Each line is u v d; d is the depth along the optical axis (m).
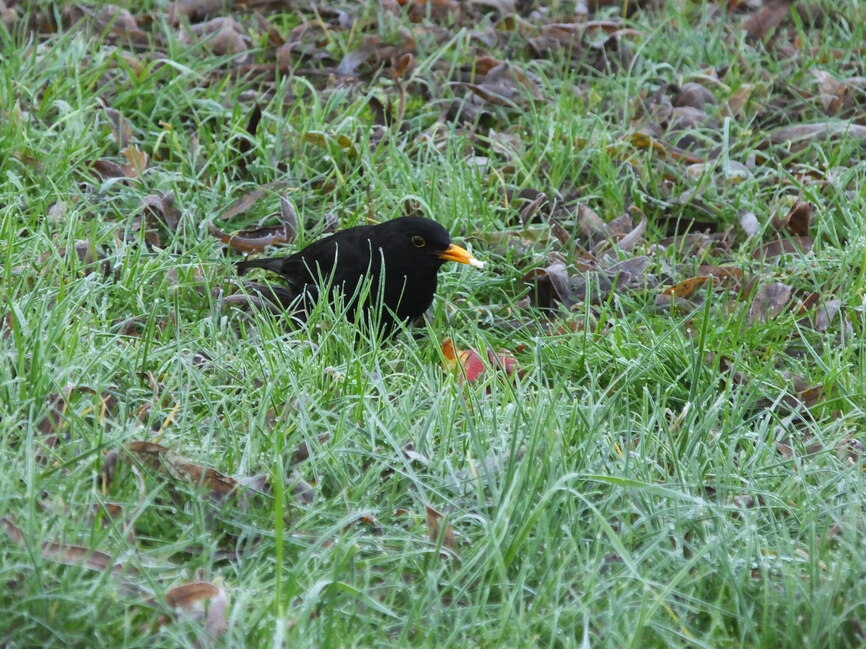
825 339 10.48
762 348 10.23
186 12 15.53
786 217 12.30
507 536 6.62
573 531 6.81
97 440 7.14
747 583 6.59
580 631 6.21
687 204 12.63
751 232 12.24
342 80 14.14
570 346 9.79
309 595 5.93
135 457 7.02
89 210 11.09
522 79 14.55
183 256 10.45
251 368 8.66
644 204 12.73
